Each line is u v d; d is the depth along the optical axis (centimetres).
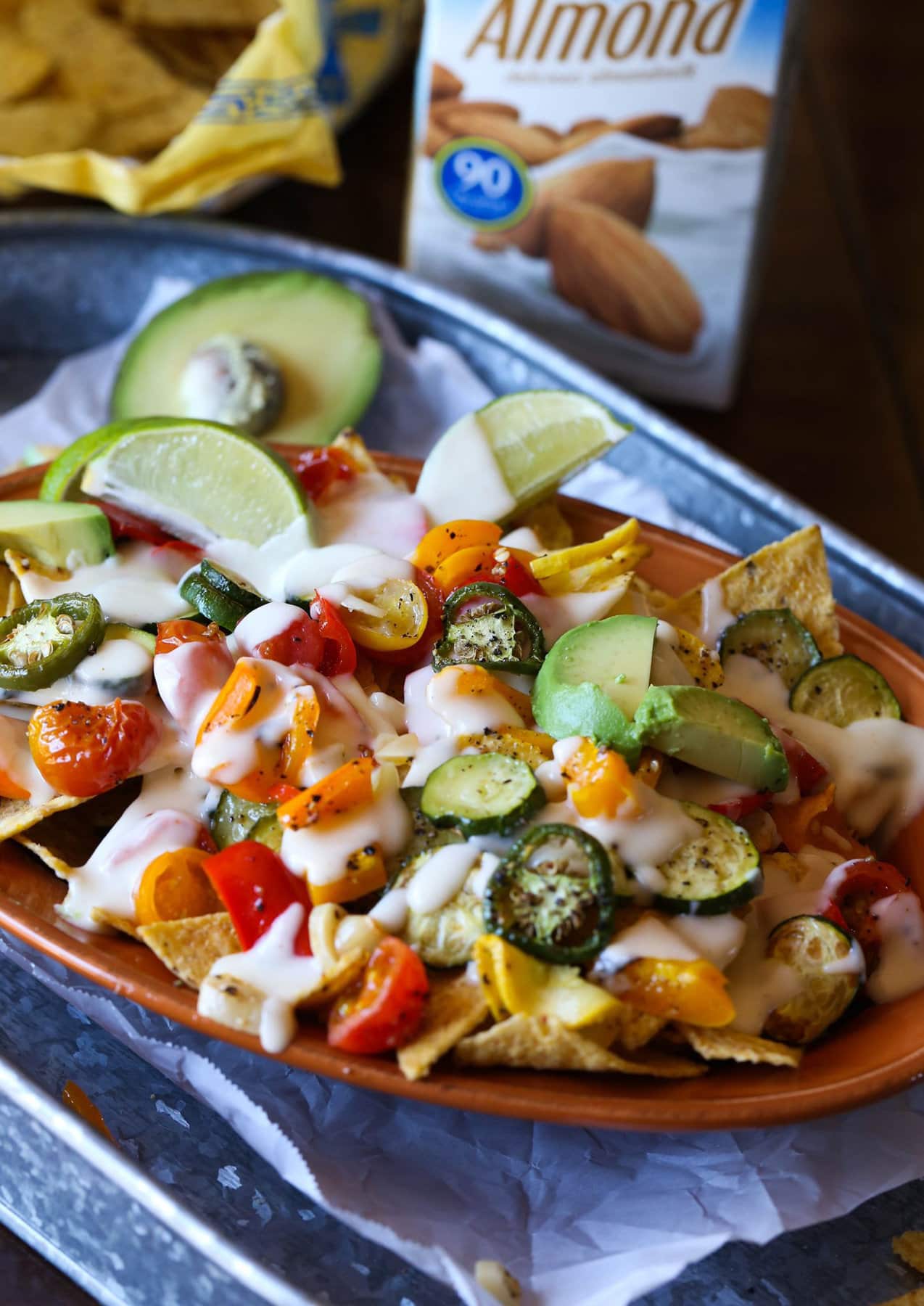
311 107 72
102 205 77
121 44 75
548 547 56
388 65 81
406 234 74
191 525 54
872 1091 46
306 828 48
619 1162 49
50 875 50
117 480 54
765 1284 48
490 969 46
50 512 53
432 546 53
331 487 56
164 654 50
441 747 49
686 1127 45
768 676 54
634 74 67
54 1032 51
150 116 74
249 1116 48
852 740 53
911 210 84
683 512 65
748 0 65
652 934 46
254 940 47
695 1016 46
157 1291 47
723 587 54
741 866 47
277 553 54
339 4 75
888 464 72
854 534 69
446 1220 48
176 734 50
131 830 49
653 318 71
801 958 48
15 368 73
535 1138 50
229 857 47
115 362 71
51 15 75
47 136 72
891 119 90
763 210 68
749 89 66
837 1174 49
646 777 48
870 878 50
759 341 76
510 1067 46
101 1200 47
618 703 49
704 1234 47
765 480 67
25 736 50
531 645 51
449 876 47
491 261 72
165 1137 49
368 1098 50
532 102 68
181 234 72
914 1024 48
